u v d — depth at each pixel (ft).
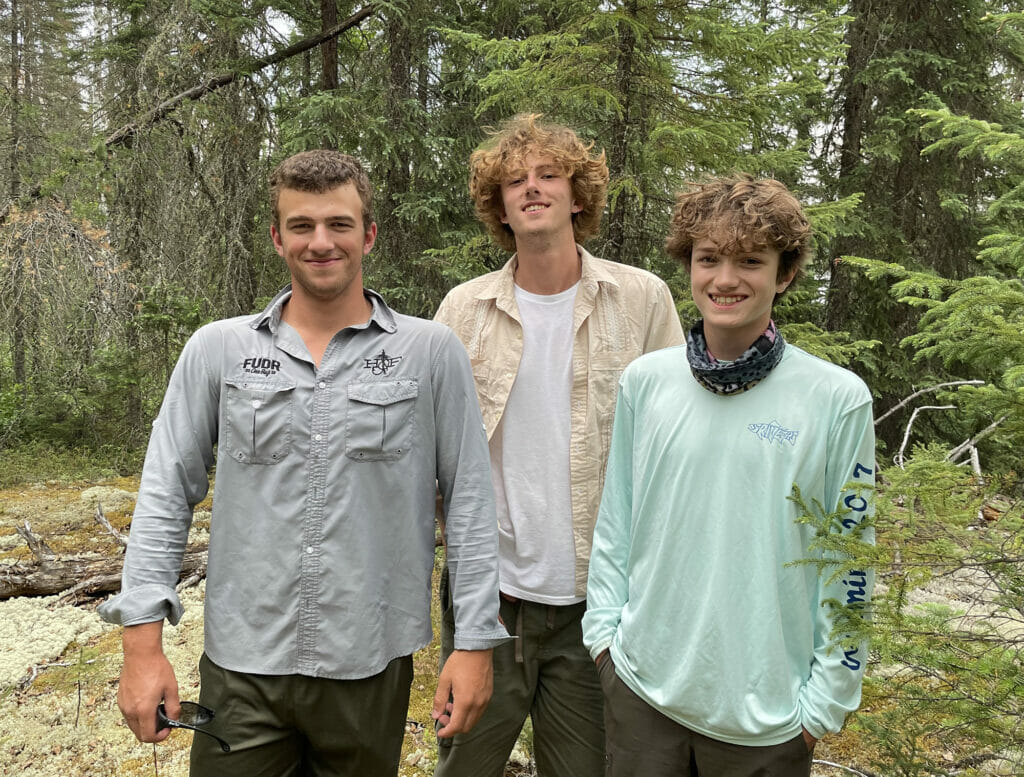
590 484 6.31
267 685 4.93
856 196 14.51
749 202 4.73
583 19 14.84
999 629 7.09
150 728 4.65
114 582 14.51
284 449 4.94
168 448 5.05
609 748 5.46
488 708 6.48
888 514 4.67
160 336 24.17
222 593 5.04
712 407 5.00
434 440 5.37
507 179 6.32
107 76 27.68
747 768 4.76
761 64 14.39
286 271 28.17
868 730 6.48
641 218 16.69
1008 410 5.62
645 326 6.52
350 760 5.16
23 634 12.51
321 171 4.88
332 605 4.91
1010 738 5.11
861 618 4.62
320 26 27.53
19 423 27.35
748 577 4.78
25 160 25.02
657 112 15.10
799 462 4.75
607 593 5.61
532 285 6.61
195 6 23.76
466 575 5.30
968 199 22.67
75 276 22.90
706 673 4.81
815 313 22.48
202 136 25.96
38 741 9.55
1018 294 6.15
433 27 24.34
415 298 25.68
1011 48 22.89
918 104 22.57
